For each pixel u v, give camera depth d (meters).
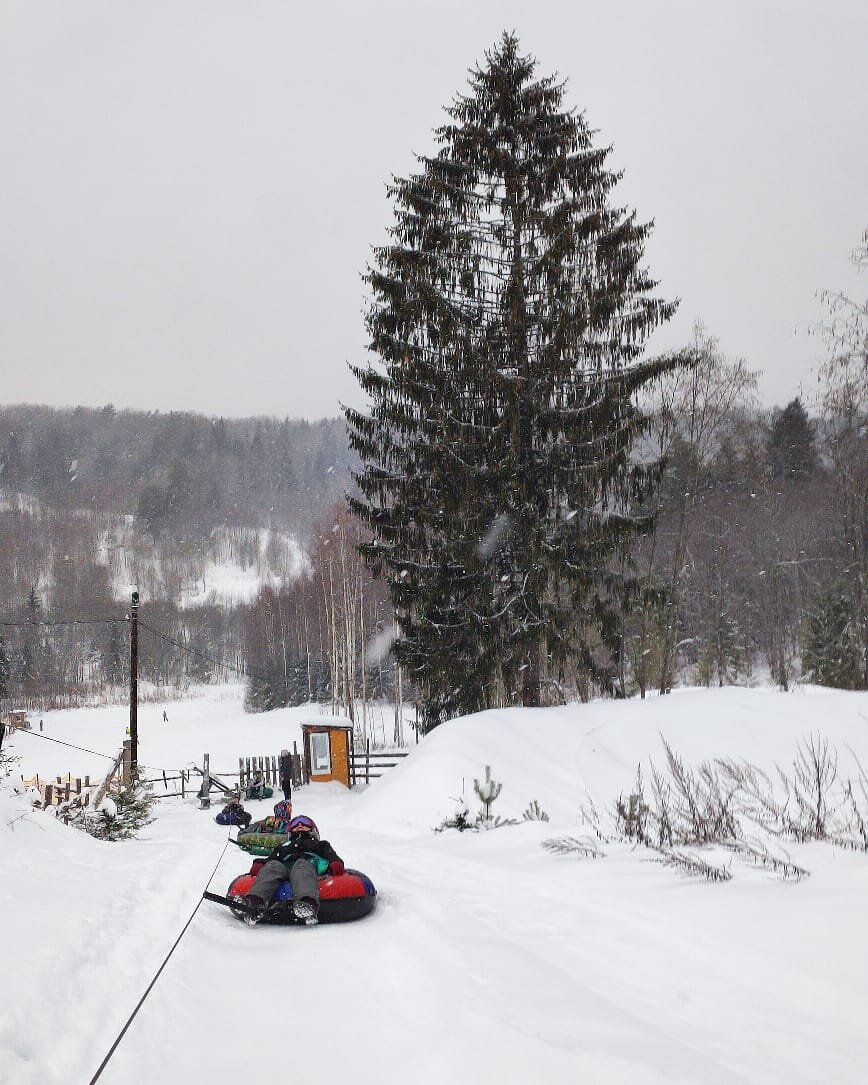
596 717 19.95
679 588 32.31
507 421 22.72
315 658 82.00
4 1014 3.43
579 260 23.11
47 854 8.43
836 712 19.11
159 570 172.38
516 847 9.53
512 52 24.73
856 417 31.06
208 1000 4.32
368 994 4.33
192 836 13.80
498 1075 3.05
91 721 76.56
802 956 4.27
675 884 6.31
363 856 9.92
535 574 22.59
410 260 23.28
